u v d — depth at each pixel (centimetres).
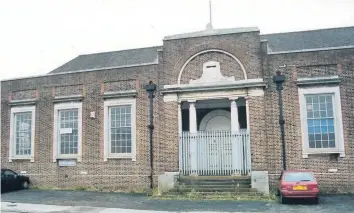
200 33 2138
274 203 1678
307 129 2031
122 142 2297
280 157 2019
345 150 1967
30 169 2462
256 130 1997
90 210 1577
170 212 1493
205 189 1927
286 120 2038
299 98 2041
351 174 1952
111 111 2339
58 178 2391
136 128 2255
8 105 2580
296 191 1617
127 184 2236
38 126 2483
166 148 2097
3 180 2233
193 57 2136
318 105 2039
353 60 2006
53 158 2411
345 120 1986
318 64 2038
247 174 1998
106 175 2286
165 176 2058
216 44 2106
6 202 1834
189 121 2208
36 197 2003
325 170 1981
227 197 1827
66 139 2420
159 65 2220
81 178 2338
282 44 2509
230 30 2098
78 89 2414
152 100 2225
